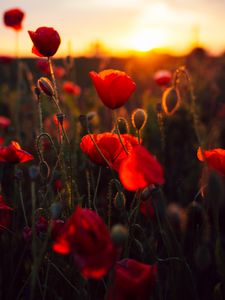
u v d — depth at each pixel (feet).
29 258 2.02
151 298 1.63
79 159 2.64
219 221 2.13
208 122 4.42
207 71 5.65
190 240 1.97
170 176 2.83
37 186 2.53
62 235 1.17
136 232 2.06
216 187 1.21
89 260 1.13
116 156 1.64
